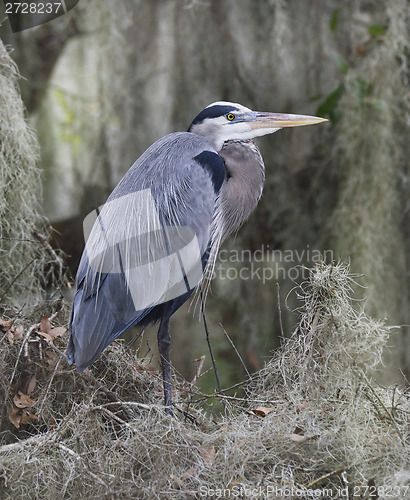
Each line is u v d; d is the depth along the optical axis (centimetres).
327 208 1470
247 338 1484
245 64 1462
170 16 1441
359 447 719
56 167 1417
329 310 807
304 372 791
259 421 772
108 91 1370
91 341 844
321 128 1475
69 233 1418
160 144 979
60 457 722
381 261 1335
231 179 1025
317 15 1441
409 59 1357
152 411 840
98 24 1323
